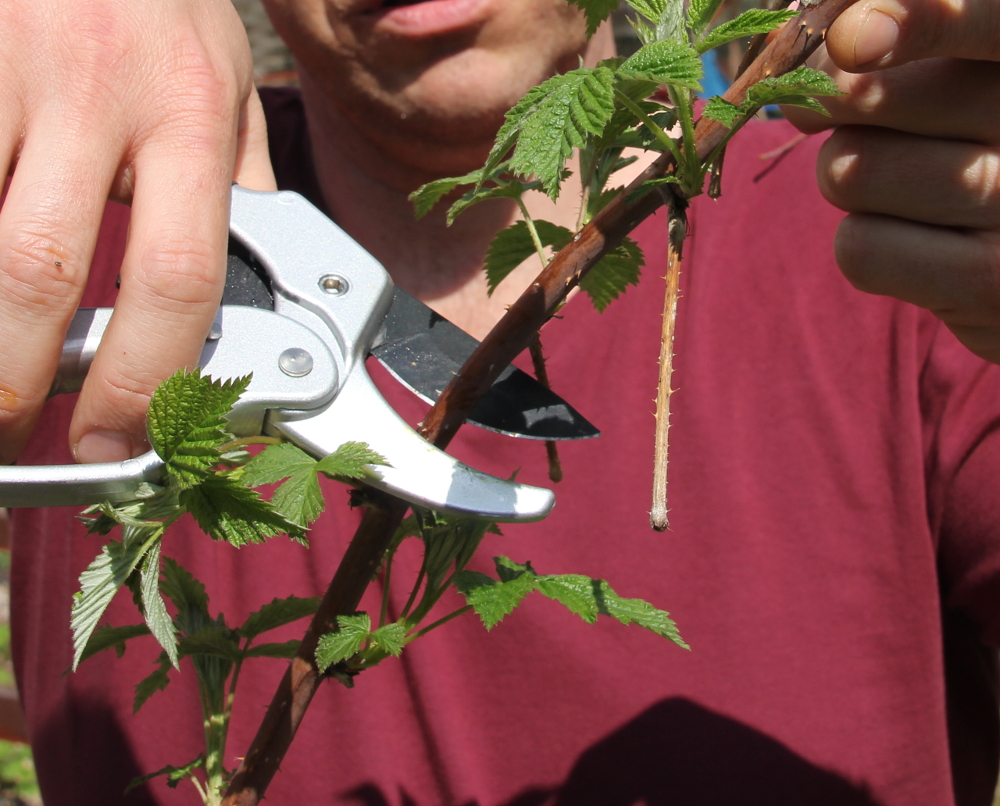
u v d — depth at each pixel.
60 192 0.37
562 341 0.56
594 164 0.36
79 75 0.38
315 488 0.35
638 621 0.36
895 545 0.53
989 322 0.40
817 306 0.56
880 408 0.54
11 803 1.26
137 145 0.38
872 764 0.51
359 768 0.52
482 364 0.36
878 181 0.39
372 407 0.39
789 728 0.52
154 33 0.39
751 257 0.57
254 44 1.88
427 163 0.56
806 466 0.54
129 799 0.54
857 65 0.35
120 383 0.37
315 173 0.63
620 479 0.54
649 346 0.56
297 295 0.41
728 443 0.55
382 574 0.53
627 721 0.52
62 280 0.36
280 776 0.53
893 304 0.55
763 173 0.59
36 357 0.36
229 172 0.39
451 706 0.53
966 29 0.35
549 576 0.37
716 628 0.53
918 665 0.52
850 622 0.53
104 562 0.34
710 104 0.32
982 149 0.38
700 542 0.54
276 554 0.55
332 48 0.52
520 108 0.32
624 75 0.32
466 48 0.52
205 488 0.33
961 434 0.53
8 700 0.87
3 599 1.59
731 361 0.56
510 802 0.52
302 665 0.36
